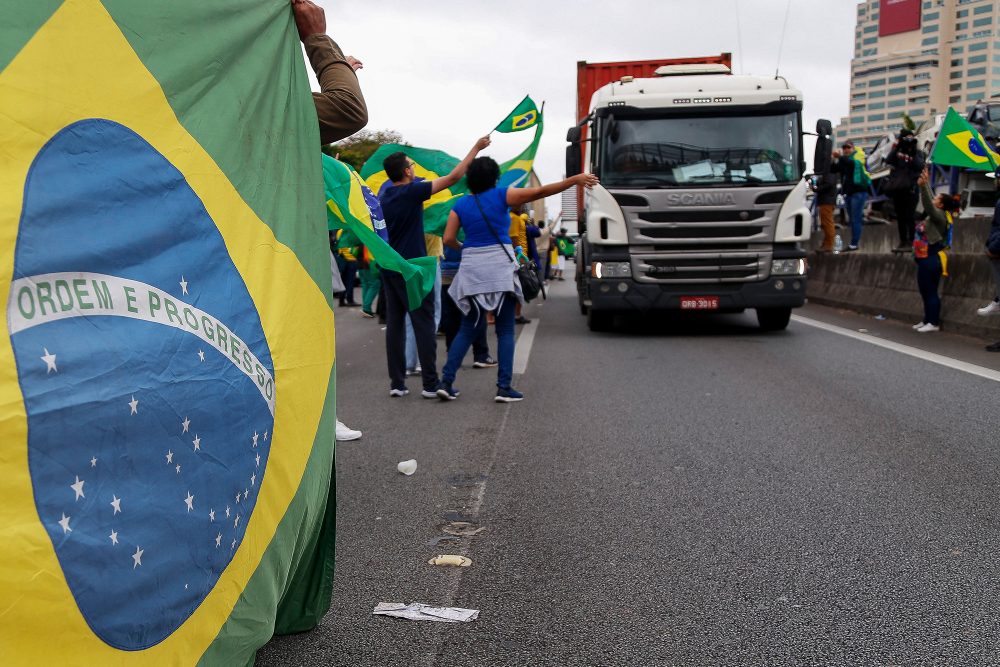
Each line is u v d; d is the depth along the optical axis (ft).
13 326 5.48
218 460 7.29
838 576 12.56
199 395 7.06
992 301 38.45
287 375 8.65
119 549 6.12
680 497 16.38
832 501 15.93
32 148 5.85
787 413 23.39
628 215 40.27
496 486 17.39
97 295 6.14
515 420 23.36
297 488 8.82
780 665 10.09
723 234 40.16
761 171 40.11
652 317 51.83
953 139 47.29
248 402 7.81
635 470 18.26
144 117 6.97
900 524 14.64
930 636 10.69
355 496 16.88
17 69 5.84
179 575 6.78
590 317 43.78
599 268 40.91
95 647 5.96
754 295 40.24
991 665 9.99
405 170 25.58
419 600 12.01
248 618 7.91
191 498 6.91
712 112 40.22
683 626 11.11
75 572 5.75
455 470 18.62
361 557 13.67
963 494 16.15
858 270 54.19
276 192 8.86
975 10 573.74
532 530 14.78
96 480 5.95
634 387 27.81
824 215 62.23
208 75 7.91
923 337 39.11
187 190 7.32
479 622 11.32
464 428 22.54
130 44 6.95
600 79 55.42
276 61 9.17
